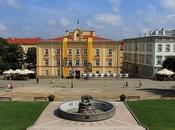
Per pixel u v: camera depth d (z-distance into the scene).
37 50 108.56
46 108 47.34
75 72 108.69
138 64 119.94
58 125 38.06
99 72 108.44
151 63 106.50
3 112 44.44
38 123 38.91
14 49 118.44
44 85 84.50
